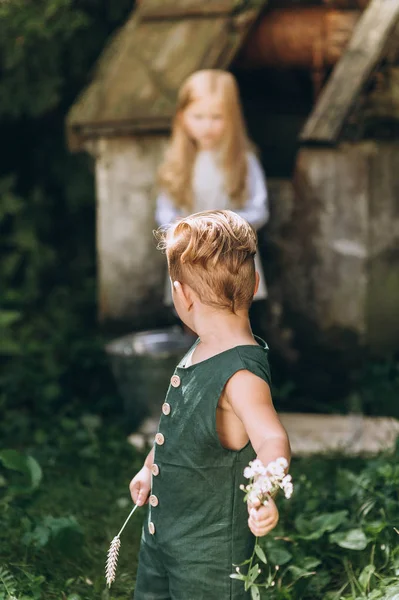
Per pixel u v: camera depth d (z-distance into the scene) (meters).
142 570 2.85
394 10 6.12
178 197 6.07
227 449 2.65
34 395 6.54
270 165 7.48
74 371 7.01
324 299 6.28
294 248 6.36
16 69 8.36
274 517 2.36
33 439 5.82
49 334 8.10
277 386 6.46
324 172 6.19
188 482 2.68
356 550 3.57
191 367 2.69
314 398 6.39
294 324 6.41
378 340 6.24
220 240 2.71
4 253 9.04
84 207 9.16
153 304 6.63
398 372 6.12
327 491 4.26
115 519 4.33
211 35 6.55
